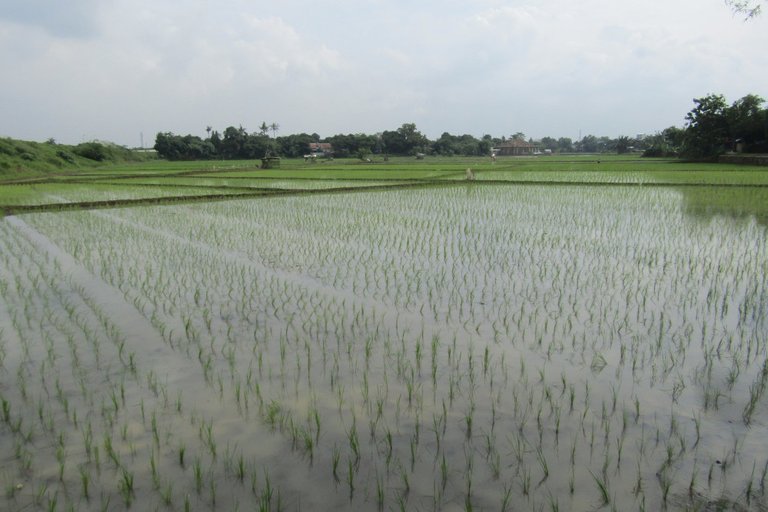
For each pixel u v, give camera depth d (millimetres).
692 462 3670
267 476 3615
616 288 7613
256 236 11875
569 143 144625
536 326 6184
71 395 4738
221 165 55750
